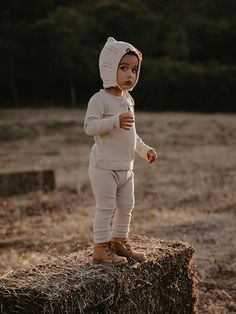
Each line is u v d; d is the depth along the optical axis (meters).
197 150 19.97
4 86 44.81
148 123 29.09
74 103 43.62
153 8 58.66
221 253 7.20
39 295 3.69
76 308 3.80
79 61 45.16
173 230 8.49
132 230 8.46
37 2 53.94
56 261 4.30
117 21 49.75
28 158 19.30
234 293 6.00
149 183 13.29
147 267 4.29
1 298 3.74
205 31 50.25
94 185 4.21
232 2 58.44
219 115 35.44
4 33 45.56
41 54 44.91
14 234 8.85
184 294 4.70
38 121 30.34
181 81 40.41
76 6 54.56
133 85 4.21
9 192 12.63
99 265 4.16
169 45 48.81
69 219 9.75
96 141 4.24
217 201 10.91
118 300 4.08
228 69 40.62
